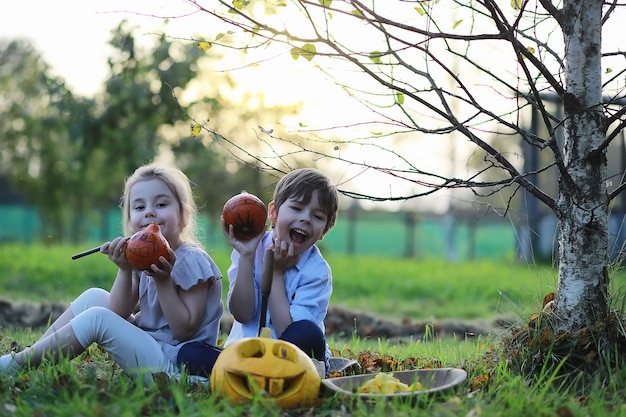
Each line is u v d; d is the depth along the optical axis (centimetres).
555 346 452
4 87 2612
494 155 443
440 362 510
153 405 365
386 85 425
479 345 564
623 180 476
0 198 3031
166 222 457
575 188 456
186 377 403
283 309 440
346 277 1462
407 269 1666
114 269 1333
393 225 3438
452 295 1250
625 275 509
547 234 1655
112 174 2134
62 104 1584
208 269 442
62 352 418
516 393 393
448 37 431
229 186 2478
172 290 425
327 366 464
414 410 349
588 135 457
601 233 458
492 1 420
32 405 367
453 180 439
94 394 373
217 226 2616
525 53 442
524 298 658
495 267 1692
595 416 361
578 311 455
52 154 2452
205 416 342
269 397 369
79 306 463
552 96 1308
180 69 1501
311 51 427
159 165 476
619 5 472
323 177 453
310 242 448
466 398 374
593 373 438
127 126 1568
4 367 419
